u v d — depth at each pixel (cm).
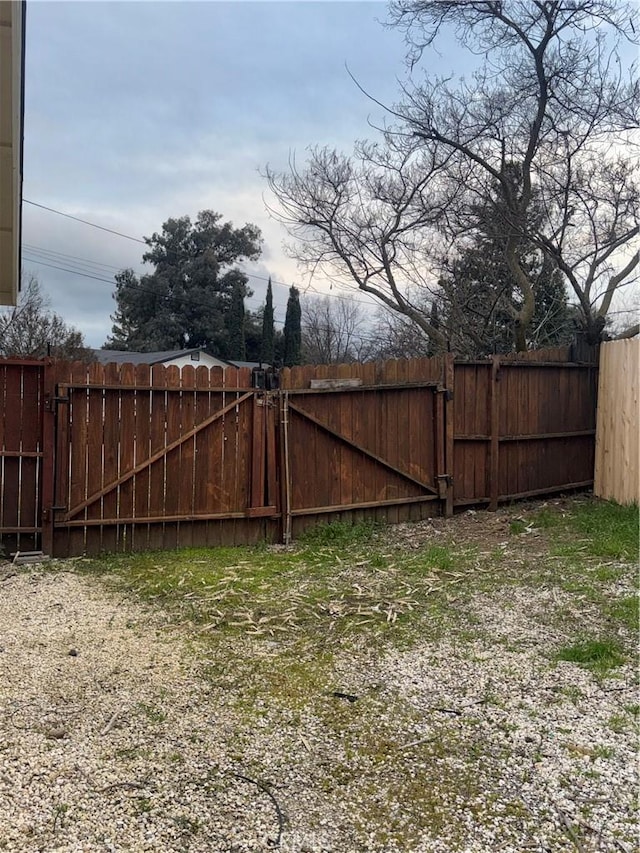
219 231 3969
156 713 293
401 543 621
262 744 267
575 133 847
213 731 278
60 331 2133
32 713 291
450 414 718
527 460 770
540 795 232
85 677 332
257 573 532
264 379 636
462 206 963
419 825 217
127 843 206
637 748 259
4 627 405
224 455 624
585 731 273
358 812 223
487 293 1116
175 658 359
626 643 363
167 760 254
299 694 314
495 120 919
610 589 449
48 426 562
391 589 482
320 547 616
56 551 575
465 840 209
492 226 900
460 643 375
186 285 3866
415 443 713
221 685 324
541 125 882
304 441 650
